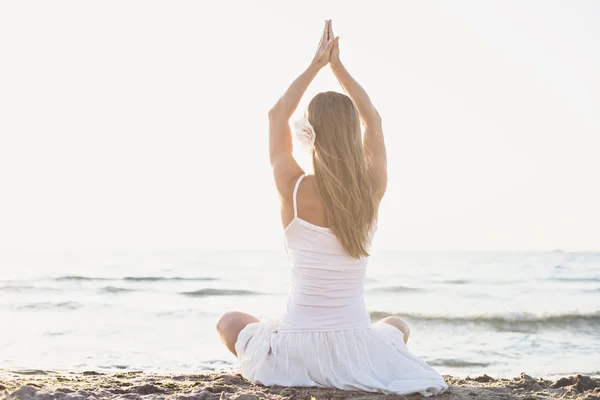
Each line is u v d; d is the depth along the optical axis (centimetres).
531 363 779
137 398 304
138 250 5100
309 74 328
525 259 4734
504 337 1071
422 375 314
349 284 317
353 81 334
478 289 2370
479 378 447
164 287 2220
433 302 1853
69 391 306
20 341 884
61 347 826
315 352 315
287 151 321
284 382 320
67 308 1470
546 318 1298
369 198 309
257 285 2398
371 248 317
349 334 316
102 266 3300
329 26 330
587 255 5306
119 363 702
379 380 312
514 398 332
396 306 1700
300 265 315
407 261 4425
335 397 297
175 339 940
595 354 862
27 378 398
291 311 323
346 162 303
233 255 4450
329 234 308
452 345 966
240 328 355
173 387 356
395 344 329
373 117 333
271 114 323
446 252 6000
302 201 309
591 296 2081
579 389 393
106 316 1298
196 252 4881
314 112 309
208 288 2236
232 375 396
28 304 1535
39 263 3484
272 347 325
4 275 2555
